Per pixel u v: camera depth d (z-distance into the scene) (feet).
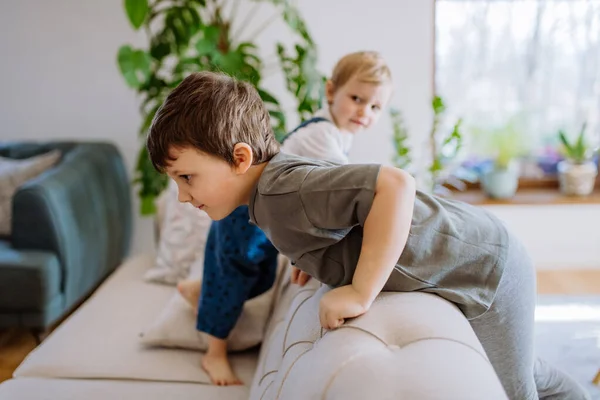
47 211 7.90
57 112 10.73
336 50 9.94
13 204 7.91
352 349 2.78
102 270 9.47
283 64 9.62
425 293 3.43
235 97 3.38
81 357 5.13
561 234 10.43
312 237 3.32
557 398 4.85
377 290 3.11
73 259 8.32
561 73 10.24
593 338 7.55
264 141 3.50
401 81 10.03
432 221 3.51
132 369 4.97
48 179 8.24
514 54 10.19
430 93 10.09
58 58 10.50
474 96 10.36
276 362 3.89
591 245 10.44
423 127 10.23
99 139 10.82
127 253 10.62
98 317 5.83
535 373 4.60
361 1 9.76
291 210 3.24
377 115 5.31
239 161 3.35
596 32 10.03
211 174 3.35
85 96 10.64
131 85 8.23
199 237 6.53
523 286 3.90
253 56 8.77
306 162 3.41
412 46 9.91
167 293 6.38
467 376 2.51
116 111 10.69
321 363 2.83
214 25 8.84
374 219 3.02
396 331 2.92
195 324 5.26
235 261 4.83
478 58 10.21
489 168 10.54
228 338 5.16
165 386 4.71
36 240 7.95
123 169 10.43
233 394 4.60
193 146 3.26
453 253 3.53
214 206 3.52
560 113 10.44
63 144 10.10
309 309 3.73
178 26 8.56
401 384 2.46
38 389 4.58
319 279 3.64
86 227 8.79
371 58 5.20
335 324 3.08
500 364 4.01
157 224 7.51
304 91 8.75
